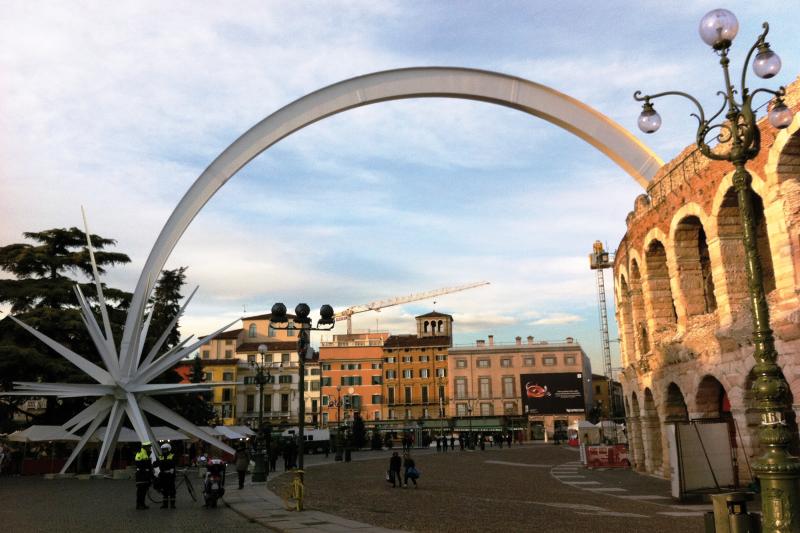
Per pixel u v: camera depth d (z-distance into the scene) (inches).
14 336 1710.1
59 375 1713.8
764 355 380.8
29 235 2017.7
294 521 658.8
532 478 1342.3
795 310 732.0
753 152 409.1
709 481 856.3
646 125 502.9
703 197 984.9
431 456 2404.0
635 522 649.6
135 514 739.4
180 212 1667.1
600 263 3725.4
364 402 4584.2
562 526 622.5
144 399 1518.2
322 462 2101.4
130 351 1512.1
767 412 373.7
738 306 904.3
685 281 1077.8
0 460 1587.1
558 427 4276.6
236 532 588.4
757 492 825.5
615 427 2758.4
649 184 1201.4
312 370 4751.5
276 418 4616.1
